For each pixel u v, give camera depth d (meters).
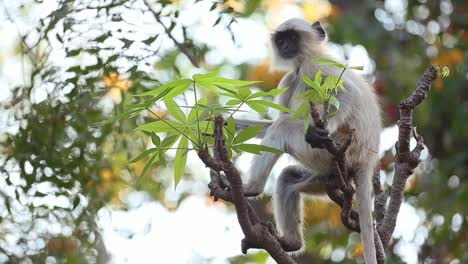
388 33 14.95
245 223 7.83
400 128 8.51
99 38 10.79
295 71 11.41
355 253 13.64
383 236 8.98
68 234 10.88
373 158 9.83
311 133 7.82
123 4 10.89
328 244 13.88
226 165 7.29
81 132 10.84
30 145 10.83
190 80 6.92
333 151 7.62
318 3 15.59
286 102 11.15
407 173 8.90
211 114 7.27
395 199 8.98
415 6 15.23
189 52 11.56
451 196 13.86
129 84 10.95
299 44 11.42
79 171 10.91
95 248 11.18
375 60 14.81
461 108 14.55
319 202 13.90
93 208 10.99
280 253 8.15
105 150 11.41
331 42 14.87
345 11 15.27
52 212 10.84
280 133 10.01
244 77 14.69
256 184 9.81
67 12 10.78
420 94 8.23
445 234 13.50
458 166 14.45
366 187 9.35
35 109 10.91
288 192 10.60
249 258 15.16
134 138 11.31
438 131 14.91
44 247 10.83
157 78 11.43
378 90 14.24
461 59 14.73
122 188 12.10
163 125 7.25
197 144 7.28
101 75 10.82
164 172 13.95
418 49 14.91
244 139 7.39
